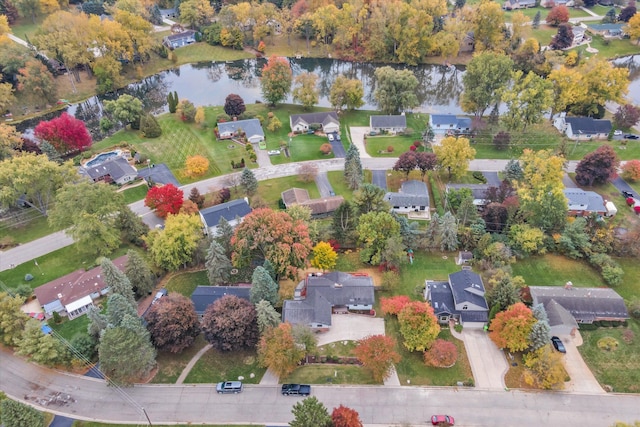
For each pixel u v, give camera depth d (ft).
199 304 276.62
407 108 521.24
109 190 330.54
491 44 644.69
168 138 477.77
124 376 233.55
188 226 312.91
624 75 469.98
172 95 538.06
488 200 364.38
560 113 501.56
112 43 569.23
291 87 598.75
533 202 328.08
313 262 306.96
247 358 256.11
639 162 399.03
